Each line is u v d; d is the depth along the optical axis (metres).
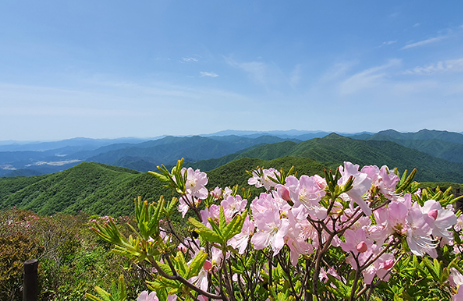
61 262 6.36
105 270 5.76
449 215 1.11
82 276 5.88
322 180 1.22
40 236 7.34
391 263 1.25
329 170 1.07
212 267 1.30
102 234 0.89
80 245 8.03
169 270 1.10
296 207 1.14
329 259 2.22
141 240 0.91
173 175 1.63
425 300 1.72
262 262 2.37
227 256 1.51
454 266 1.42
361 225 1.39
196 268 0.99
